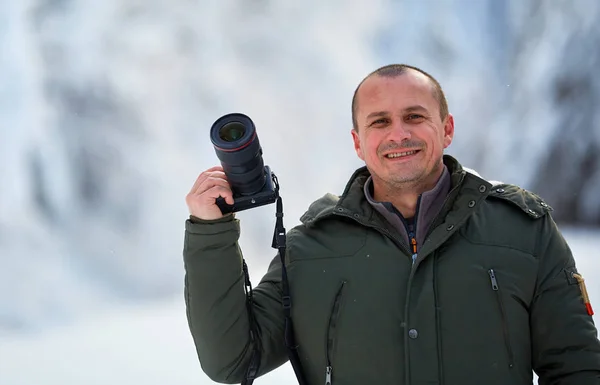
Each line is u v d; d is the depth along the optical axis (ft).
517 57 102.83
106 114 74.69
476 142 102.68
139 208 70.95
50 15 75.00
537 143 94.53
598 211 90.38
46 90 72.28
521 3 102.53
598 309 30.63
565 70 93.97
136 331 38.09
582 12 93.50
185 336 35.50
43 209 67.97
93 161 72.02
